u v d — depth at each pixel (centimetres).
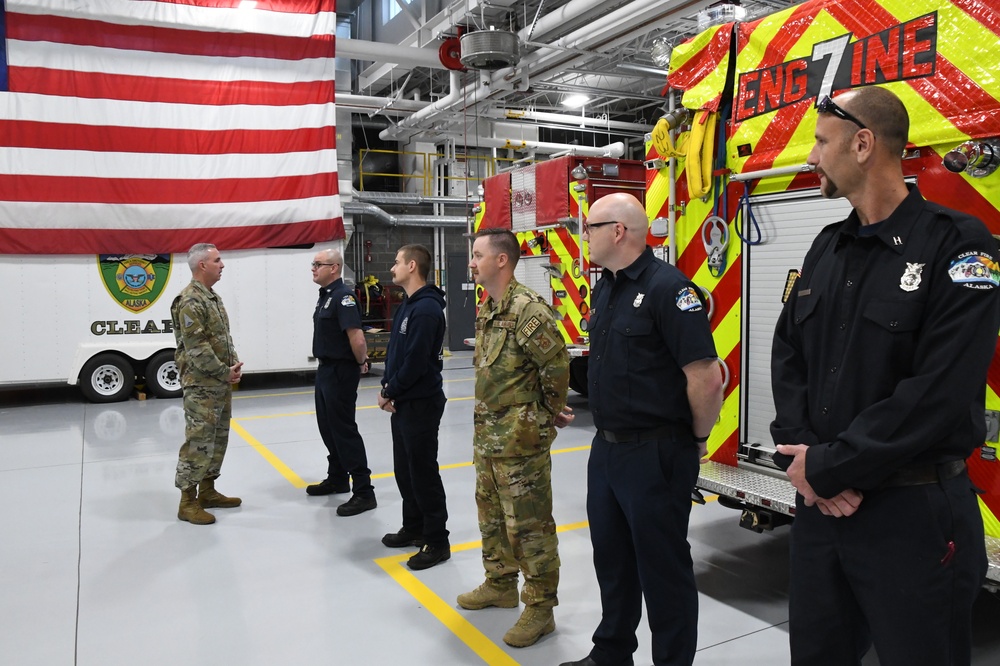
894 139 176
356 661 309
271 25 1010
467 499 540
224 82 993
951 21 281
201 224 988
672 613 252
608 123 1686
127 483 585
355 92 1670
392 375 402
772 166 353
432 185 1677
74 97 927
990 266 161
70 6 920
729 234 383
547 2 1131
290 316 1042
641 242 262
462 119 1436
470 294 1672
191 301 483
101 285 952
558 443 731
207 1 982
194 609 360
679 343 246
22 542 454
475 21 1024
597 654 276
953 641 167
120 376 970
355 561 421
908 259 171
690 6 888
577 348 800
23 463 647
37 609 361
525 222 886
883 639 172
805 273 199
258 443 730
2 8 891
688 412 255
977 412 176
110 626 343
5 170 900
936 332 163
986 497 279
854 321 178
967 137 274
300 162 1026
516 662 306
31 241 912
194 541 455
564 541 453
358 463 509
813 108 333
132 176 954
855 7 317
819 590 185
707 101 383
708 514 507
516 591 361
